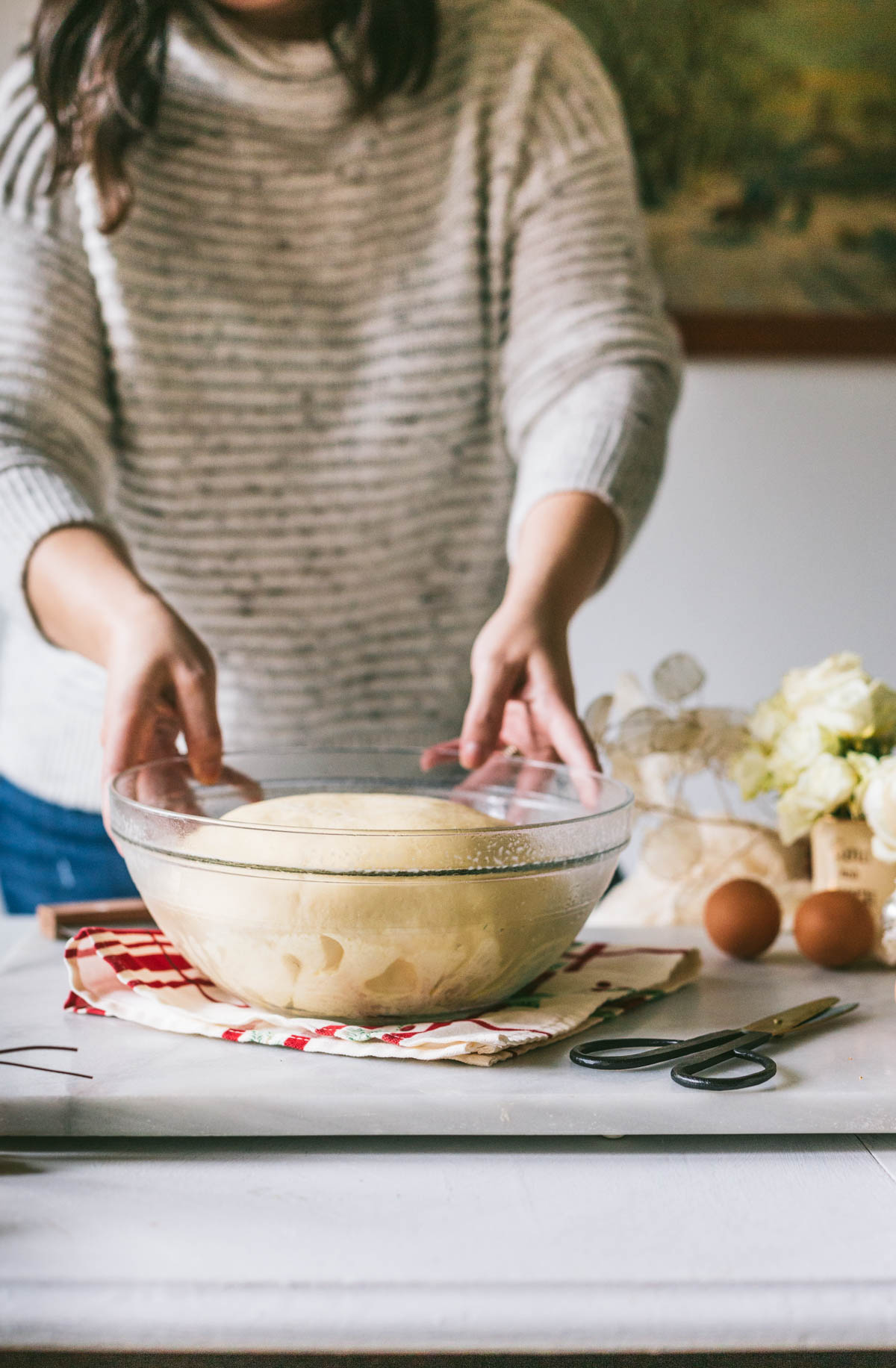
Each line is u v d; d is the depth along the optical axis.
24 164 0.93
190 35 0.94
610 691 1.84
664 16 1.69
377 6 0.92
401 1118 0.47
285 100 0.96
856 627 1.84
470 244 1.01
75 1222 0.41
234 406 1.01
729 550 1.82
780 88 1.71
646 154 1.72
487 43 1.01
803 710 0.75
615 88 1.70
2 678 1.22
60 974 0.64
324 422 1.03
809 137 1.72
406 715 1.11
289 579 1.06
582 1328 0.37
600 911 0.86
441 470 1.05
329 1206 0.43
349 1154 0.48
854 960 0.68
